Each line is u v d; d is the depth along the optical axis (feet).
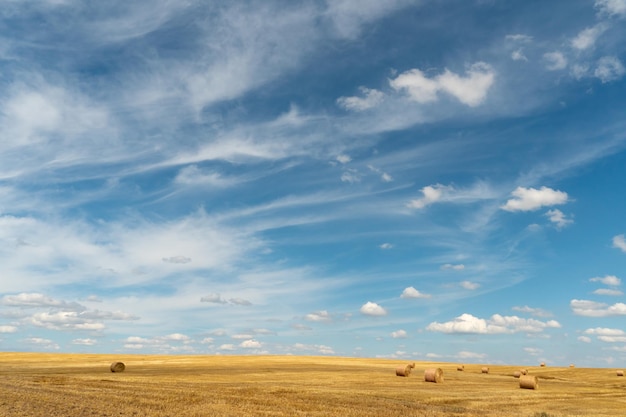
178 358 302.25
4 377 144.66
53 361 266.16
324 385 142.41
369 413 89.56
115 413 80.12
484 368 246.68
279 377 167.43
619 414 102.22
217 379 153.38
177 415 79.97
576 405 116.47
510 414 95.71
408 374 193.88
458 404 111.45
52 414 77.10
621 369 273.95
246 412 85.92
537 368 287.69
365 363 298.15
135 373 178.19
